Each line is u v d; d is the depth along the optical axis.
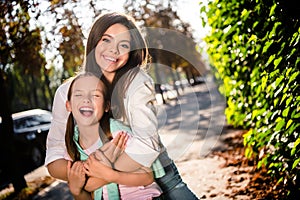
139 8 9.59
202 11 6.08
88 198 2.92
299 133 4.25
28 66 9.66
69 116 3.00
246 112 6.46
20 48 8.76
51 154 3.08
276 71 4.26
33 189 9.69
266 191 5.68
